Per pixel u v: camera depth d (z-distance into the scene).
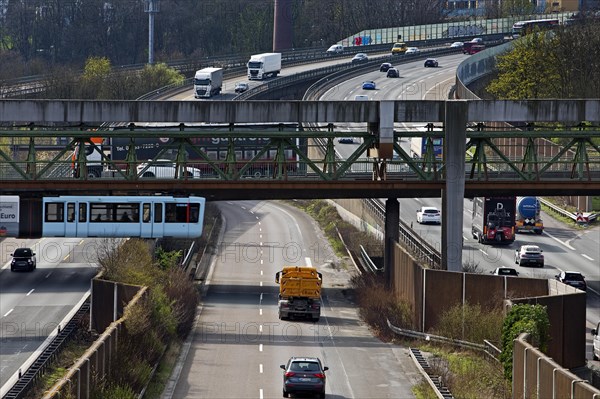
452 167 151.88
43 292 158.50
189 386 110.50
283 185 153.75
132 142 153.50
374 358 124.19
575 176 185.12
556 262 189.25
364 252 188.88
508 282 125.31
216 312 150.25
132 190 157.25
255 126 163.62
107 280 134.88
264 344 130.62
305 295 144.50
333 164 155.12
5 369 118.00
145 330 115.75
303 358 106.50
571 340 114.69
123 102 152.00
